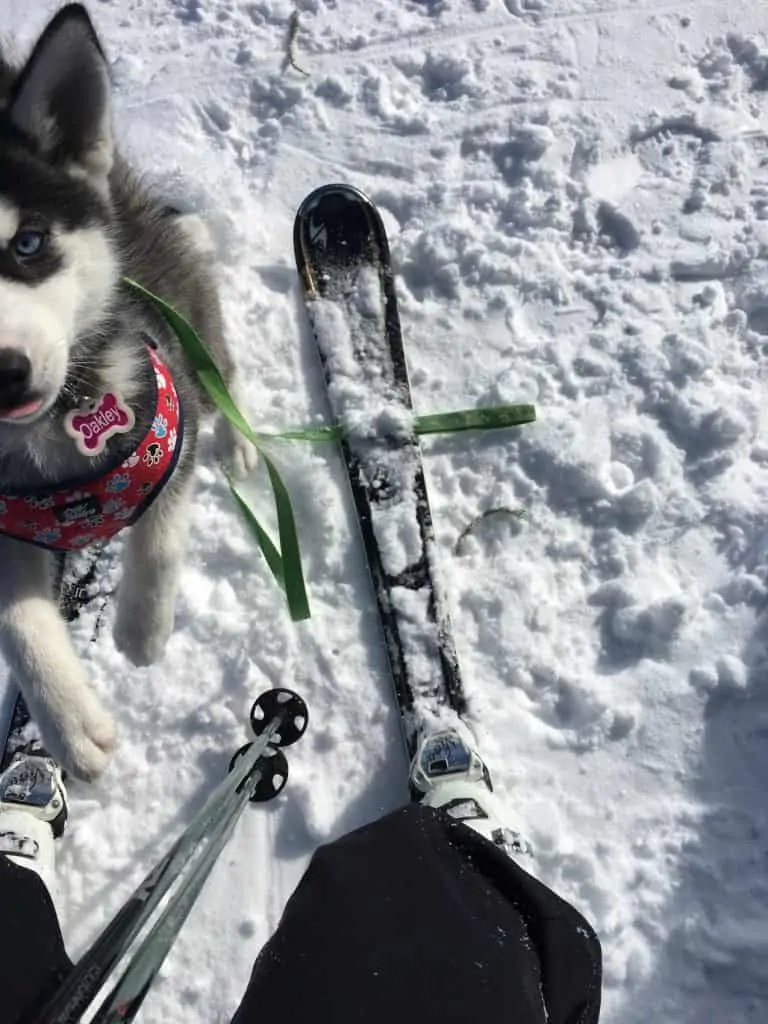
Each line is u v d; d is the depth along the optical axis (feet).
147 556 2.84
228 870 2.98
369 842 2.45
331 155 4.27
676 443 3.51
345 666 3.26
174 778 3.14
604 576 3.35
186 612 3.36
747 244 3.85
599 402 3.62
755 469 3.44
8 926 2.31
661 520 3.39
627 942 2.80
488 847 2.50
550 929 2.34
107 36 4.75
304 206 3.92
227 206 4.13
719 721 3.06
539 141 4.13
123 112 4.45
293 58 4.51
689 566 3.32
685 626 3.19
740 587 3.22
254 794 3.05
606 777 3.05
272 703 3.16
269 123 4.37
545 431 3.57
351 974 2.14
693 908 2.82
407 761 3.12
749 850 2.88
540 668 3.21
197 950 2.89
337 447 3.61
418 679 3.16
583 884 2.89
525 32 4.49
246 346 3.84
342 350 3.71
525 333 3.81
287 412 3.70
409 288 3.94
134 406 2.54
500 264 3.90
